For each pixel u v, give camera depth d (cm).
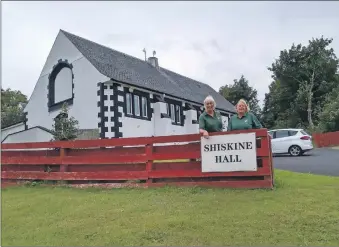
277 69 3966
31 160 1135
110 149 1035
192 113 3003
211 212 684
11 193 1015
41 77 2544
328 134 3134
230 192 823
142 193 883
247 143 863
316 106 3484
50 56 2494
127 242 575
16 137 2322
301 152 2086
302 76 3691
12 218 764
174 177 938
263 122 4941
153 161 973
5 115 4362
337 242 532
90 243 587
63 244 593
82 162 1060
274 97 4366
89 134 2183
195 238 569
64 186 1053
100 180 1025
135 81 2458
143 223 649
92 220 697
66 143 1091
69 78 2420
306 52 3597
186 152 935
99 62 2392
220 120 933
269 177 844
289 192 795
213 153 897
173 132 2770
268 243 538
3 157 1179
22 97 5562
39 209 815
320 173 1242
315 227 587
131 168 1001
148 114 2542
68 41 2409
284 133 2142
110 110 2208
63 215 752
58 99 2459
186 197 809
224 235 572
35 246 596
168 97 2769
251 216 646
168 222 639
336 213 643
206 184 894
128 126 2319
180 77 3669
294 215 641
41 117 2511
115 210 747
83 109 2283
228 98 5891
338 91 3278
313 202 712
